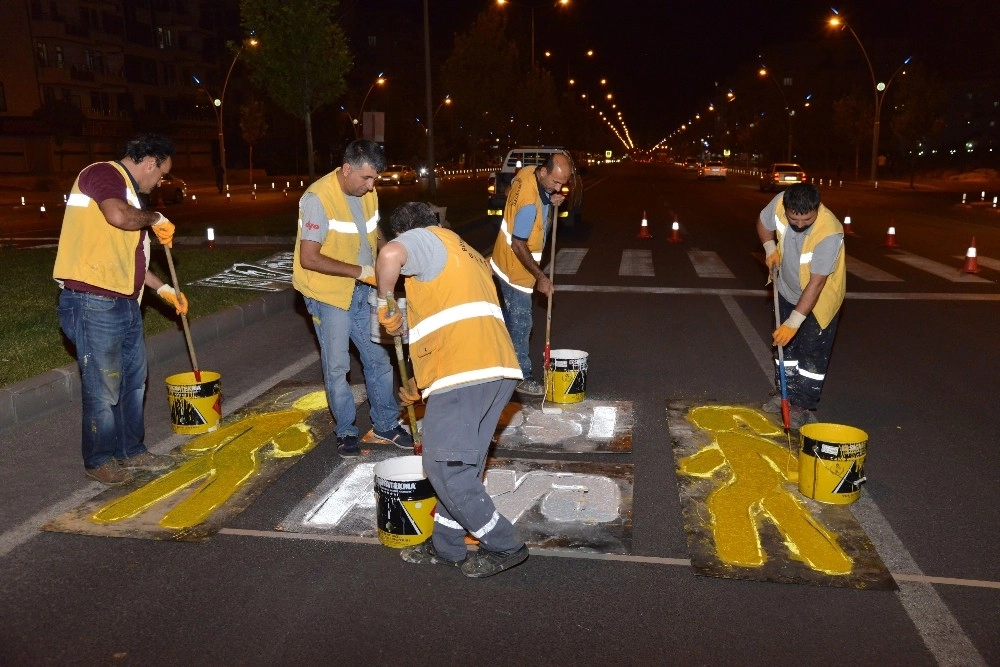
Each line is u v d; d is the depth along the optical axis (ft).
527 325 21.01
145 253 16.30
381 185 147.95
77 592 11.89
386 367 17.40
